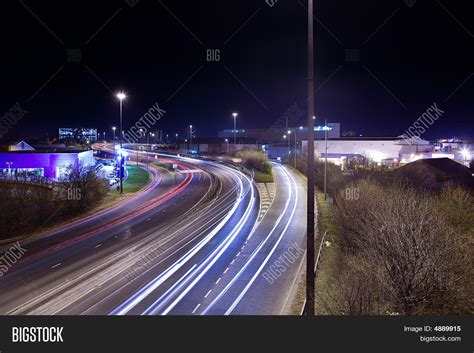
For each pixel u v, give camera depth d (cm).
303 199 3847
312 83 974
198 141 11138
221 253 2116
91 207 3316
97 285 1611
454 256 1225
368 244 1553
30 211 2602
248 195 4100
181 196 4034
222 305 1418
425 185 3069
